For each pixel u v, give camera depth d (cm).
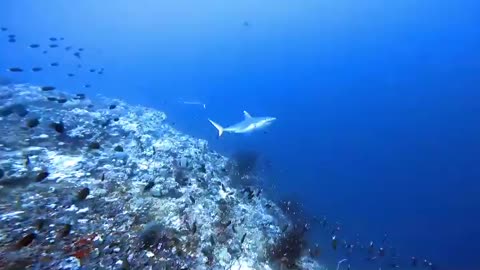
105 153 916
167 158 1016
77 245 527
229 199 938
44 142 879
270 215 1084
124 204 688
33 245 492
